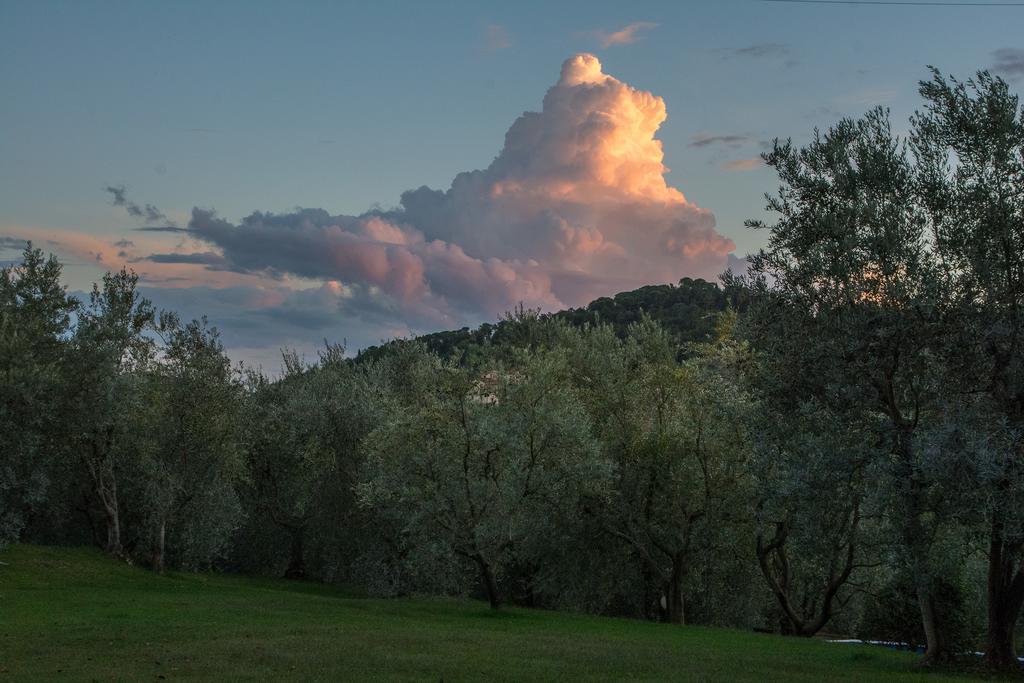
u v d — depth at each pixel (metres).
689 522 40.19
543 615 36.41
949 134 23.50
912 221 23.34
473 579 45.31
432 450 36.12
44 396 42.38
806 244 24.45
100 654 21.00
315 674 18.80
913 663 24.12
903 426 23.08
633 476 42.19
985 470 19.33
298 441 54.75
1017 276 22.50
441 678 18.55
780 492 24.06
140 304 48.62
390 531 45.94
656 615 44.91
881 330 22.44
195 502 47.44
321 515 53.00
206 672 18.75
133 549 52.28
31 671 18.39
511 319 63.50
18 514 42.50
